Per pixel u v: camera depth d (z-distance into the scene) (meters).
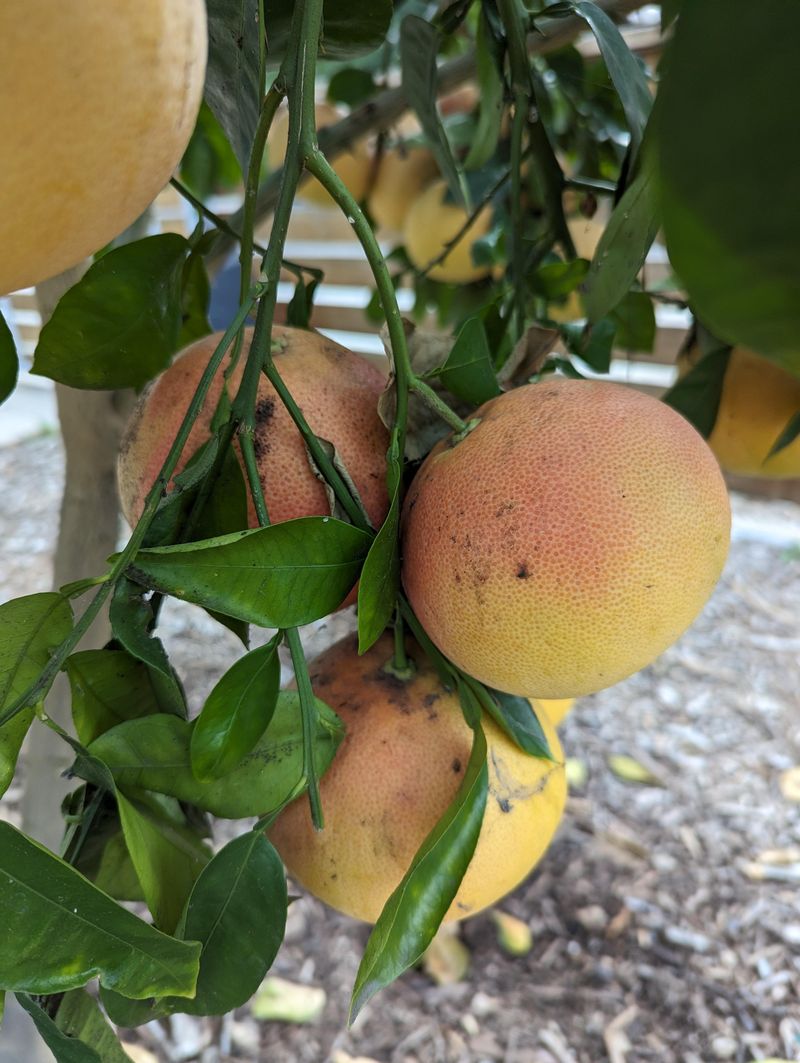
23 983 0.19
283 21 0.34
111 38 0.14
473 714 0.28
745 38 0.09
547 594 0.23
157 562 0.21
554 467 0.24
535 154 0.40
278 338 0.29
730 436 0.40
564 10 0.33
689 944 0.79
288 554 0.23
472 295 0.68
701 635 1.24
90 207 0.16
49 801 0.51
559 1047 0.71
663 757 1.02
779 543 1.48
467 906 0.31
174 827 0.27
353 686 0.31
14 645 0.23
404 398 0.26
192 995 0.20
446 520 0.25
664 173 0.10
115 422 0.46
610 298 0.31
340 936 0.79
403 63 0.42
